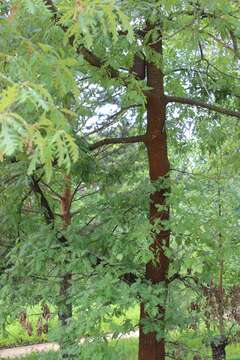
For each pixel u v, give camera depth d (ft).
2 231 19.04
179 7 15.21
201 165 23.35
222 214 19.36
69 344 15.07
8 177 18.45
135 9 14.51
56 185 21.99
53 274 15.96
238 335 22.89
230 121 21.94
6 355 34.96
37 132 5.82
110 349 14.79
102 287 14.61
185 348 19.02
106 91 19.60
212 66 20.13
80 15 7.09
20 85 5.72
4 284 16.60
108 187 20.12
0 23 8.48
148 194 17.71
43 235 16.48
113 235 16.67
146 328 16.61
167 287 17.57
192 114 21.18
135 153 20.83
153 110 18.26
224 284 22.86
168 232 17.08
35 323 23.77
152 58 16.42
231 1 14.79
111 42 14.20
